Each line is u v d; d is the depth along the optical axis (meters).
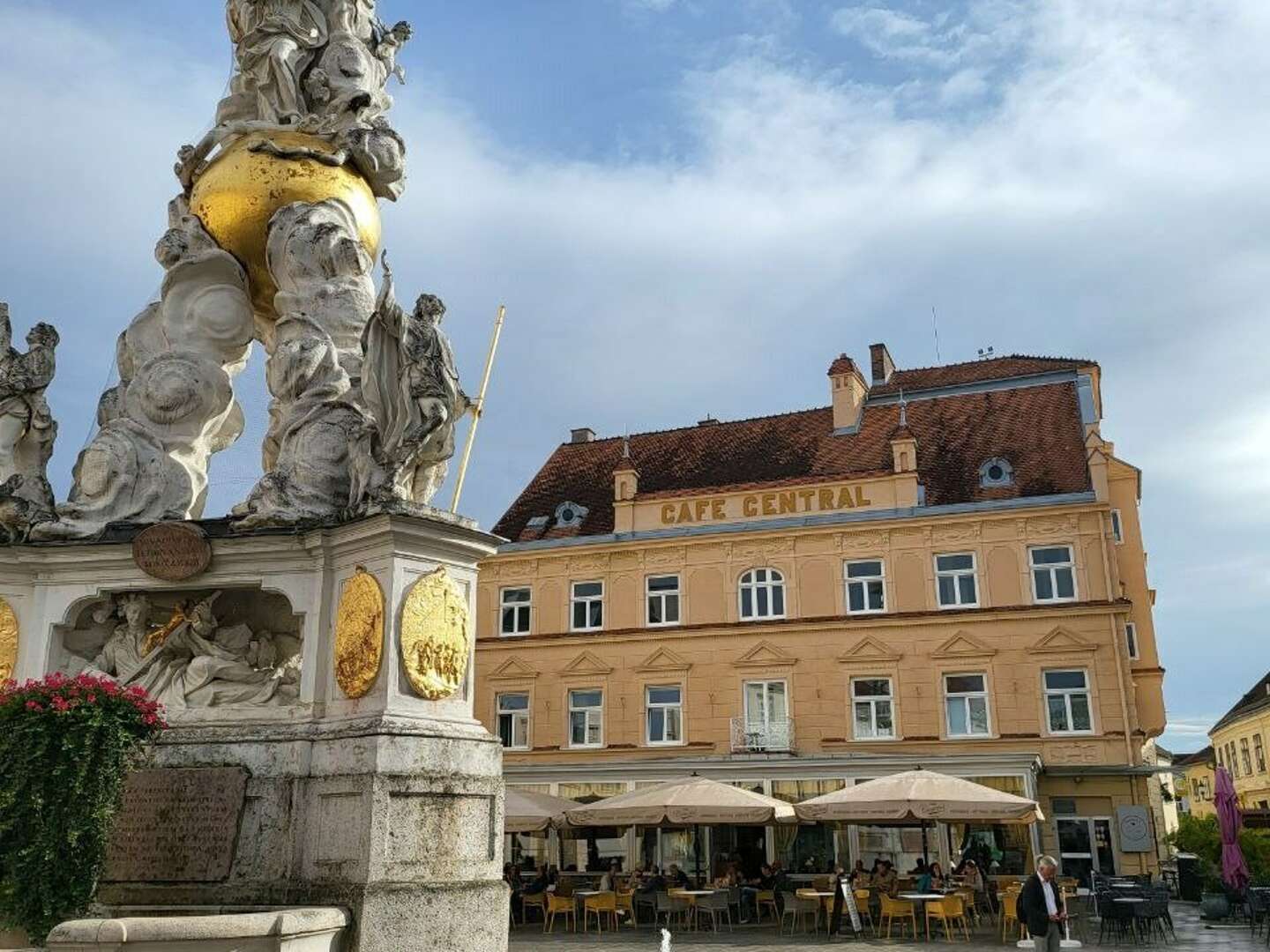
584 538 34.59
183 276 10.62
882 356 40.50
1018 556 30.67
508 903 8.04
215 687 8.84
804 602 32.09
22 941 6.80
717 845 30.22
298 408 9.56
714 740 31.75
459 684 8.43
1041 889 12.43
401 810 7.64
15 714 7.12
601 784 31.44
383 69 12.00
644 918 24.23
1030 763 27.78
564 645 33.72
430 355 8.89
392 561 8.23
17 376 9.86
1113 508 33.16
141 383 10.17
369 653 8.17
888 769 28.92
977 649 30.22
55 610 9.24
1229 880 22.91
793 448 37.16
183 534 8.99
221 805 8.02
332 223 10.61
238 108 11.42
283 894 7.68
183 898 7.83
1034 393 35.75
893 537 31.77
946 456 34.19
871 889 21.94
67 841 6.86
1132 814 28.23
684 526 33.91
